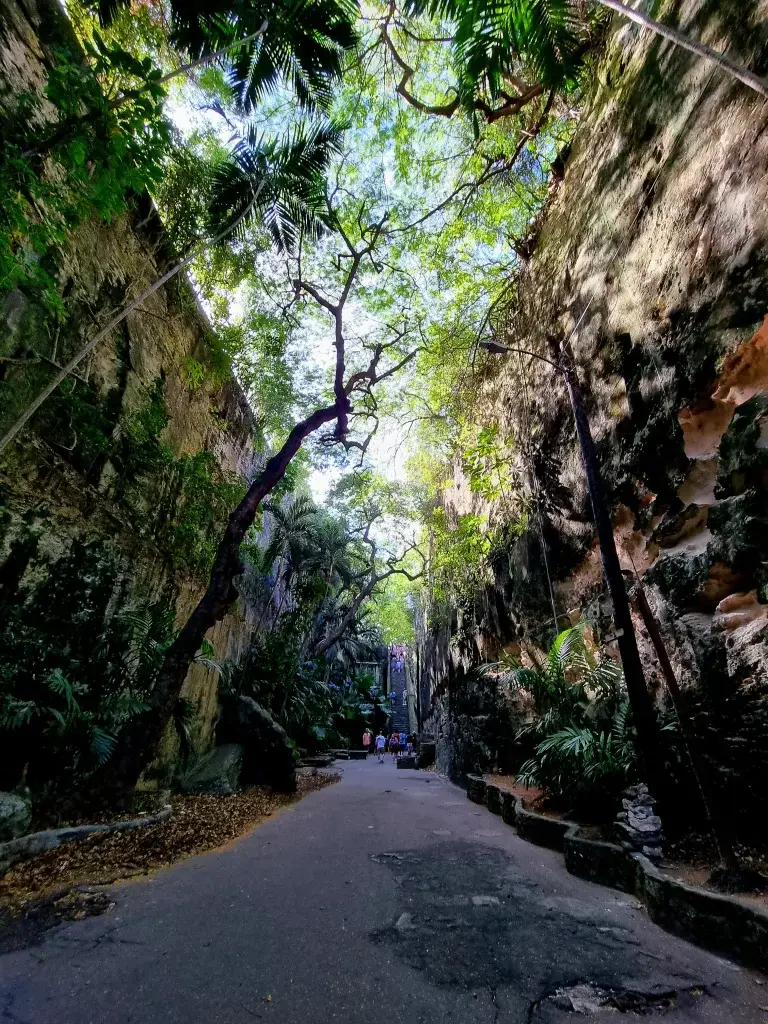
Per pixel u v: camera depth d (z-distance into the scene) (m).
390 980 2.75
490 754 9.95
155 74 3.53
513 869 4.75
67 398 5.76
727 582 4.56
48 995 2.57
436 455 16.72
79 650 5.87
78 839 4.92
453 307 11.94
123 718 6.13
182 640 6.41
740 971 2.83
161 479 8.15
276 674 14.13
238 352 10.92
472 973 2.82
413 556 25.09
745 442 4.22
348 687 26.41
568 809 5.94
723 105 4.77
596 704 6.35
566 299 8.11
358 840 5.94
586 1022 2.38
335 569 19.53
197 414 10.05
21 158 3.62
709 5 5.03
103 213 3.94
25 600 5.22
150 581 7.83
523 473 9.41
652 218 5.90
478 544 11.21
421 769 16.41
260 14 5.73
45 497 5.50
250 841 5.87
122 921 3.46
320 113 7.14
